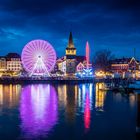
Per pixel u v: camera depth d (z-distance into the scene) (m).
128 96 81.12
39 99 73.44
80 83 191.25
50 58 188.75
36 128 34.66
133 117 42.88
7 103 63.25
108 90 104.75
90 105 58.97
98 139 29.66
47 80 196.25
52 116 43.84
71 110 50.88
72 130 33.62
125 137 30.42
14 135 31.14
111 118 41.84
